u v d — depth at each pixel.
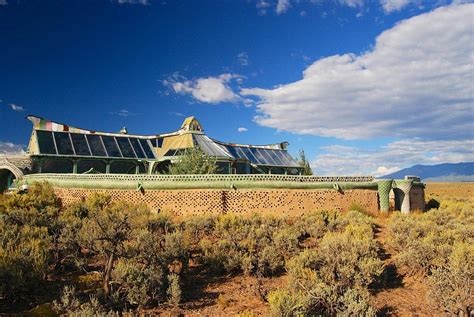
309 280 12.70
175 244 14.76
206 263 15.60
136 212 20.81
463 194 69.69
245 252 16.48
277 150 48.94
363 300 10.62
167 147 40.41
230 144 44.59
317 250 16.14
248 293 13.27
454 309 11.06
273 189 26.56
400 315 11.63
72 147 35.62
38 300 11.29
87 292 11.86
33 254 12.22
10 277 10.77
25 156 35.72
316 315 10.49
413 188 32.50
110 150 37.56
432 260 14.91
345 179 28.81
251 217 23.64
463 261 13.28
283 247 17.83
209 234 21.11
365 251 15.52
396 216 26.78
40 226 16.98
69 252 14.18
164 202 25.89
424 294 13.41
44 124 36.69
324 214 25.56
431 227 21.16
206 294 13.12
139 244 13.82
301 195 27.00
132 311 11.25
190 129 40.00
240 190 26.20
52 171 34.50
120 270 11.83
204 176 26.06
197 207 25.67
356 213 25.88
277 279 14.90
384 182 30.09
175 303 11.80
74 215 20.69
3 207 20.23
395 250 18.41
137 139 41.19
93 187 26.70
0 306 10.82
